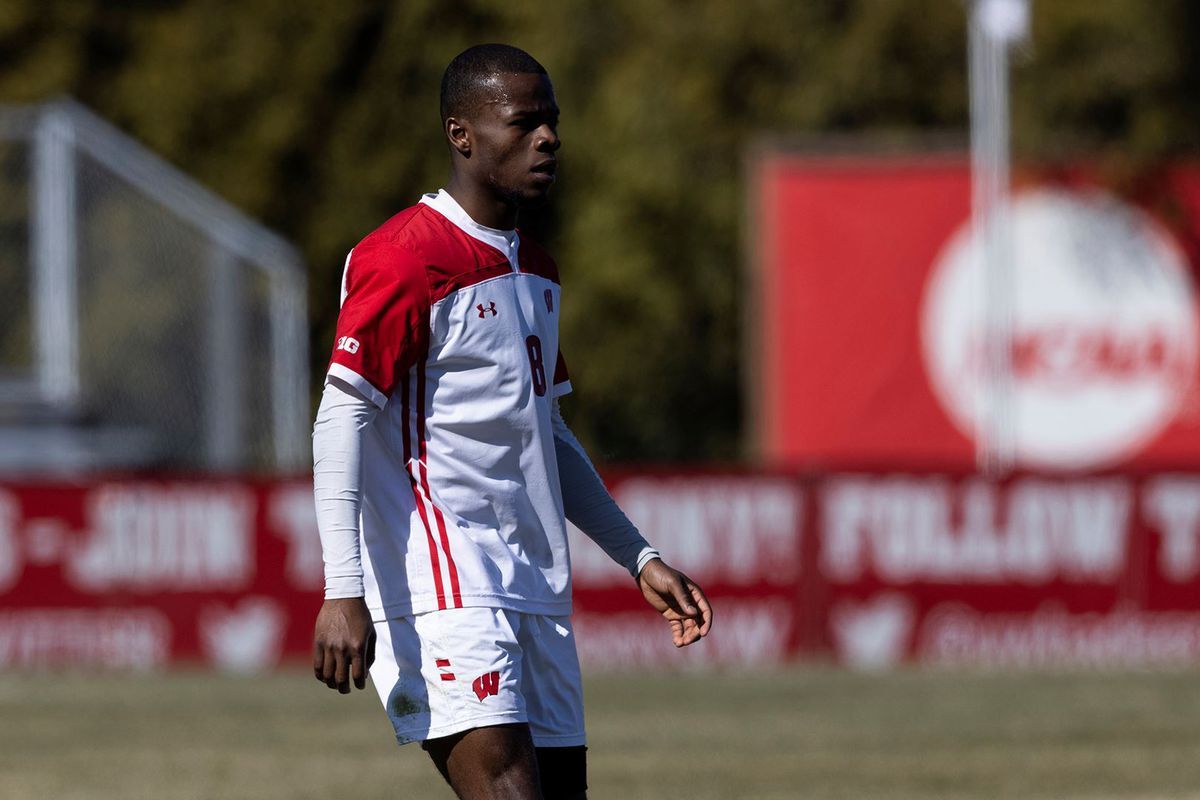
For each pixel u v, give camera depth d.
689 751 33.12
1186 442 66.31
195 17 96.25
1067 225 66.81
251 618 48.56
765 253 67.00
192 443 59.81
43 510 48.44
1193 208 66.44
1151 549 48.41
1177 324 66.38
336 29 95.38
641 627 48.31
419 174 95.69
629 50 92.88
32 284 60.44
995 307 60.97
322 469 13.92
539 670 14.94
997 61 61.31
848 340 66.50
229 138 95.12
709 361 93.69
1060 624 48.38
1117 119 86.56
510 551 14.73
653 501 48.88
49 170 57.25
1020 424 66.88
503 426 14.55
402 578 14.47
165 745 34.28
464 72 14.61
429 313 14.19
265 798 28.11
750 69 90.62
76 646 48.38
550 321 14.96
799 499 48.78
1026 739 34.75
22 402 57.66
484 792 14.11
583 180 93.19
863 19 88.50
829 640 48.66
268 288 61.09
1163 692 42.25
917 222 66.12
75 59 94.56
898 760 32.00
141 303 60.25
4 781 29.84
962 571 48.62
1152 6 85.62
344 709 39.81
